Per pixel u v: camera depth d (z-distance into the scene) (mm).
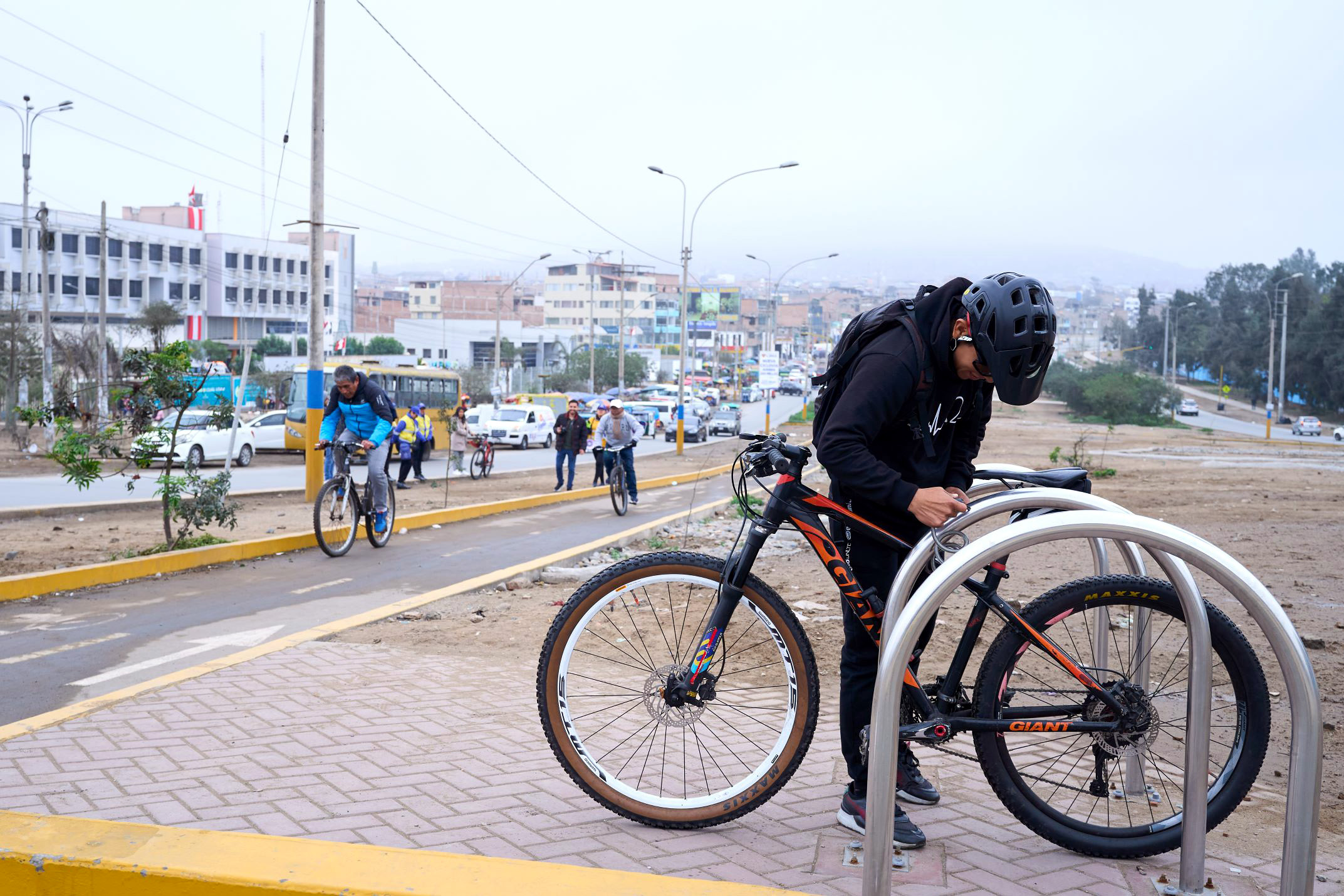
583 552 10484
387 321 175875
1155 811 3312
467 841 3082
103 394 30641
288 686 5078
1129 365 109375
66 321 89875
